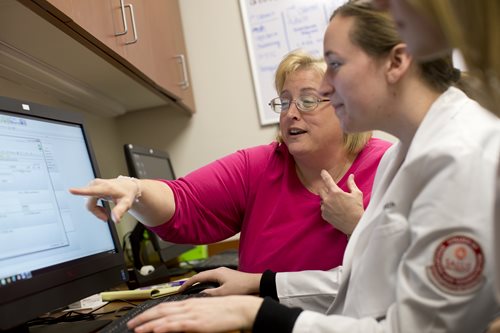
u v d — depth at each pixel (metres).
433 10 0.54
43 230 0.92
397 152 0.86
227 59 2.43
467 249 0.62
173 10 2.27
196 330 0.71
